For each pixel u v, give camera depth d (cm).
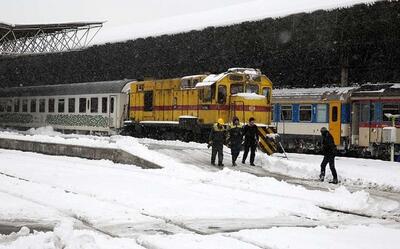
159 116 2905
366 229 980
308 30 3919
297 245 802
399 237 902
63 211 1059
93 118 3716
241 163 2022
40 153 2492
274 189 1452
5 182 1408
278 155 2395
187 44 4909
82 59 6100
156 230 917
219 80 2436
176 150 2153
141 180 1516
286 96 3253
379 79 3631
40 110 4400
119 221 978
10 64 6925
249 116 2389
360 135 2864
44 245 730
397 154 2688
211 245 788
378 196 1430
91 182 1454
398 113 2689
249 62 4397
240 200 1248
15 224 937
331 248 788
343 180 1712
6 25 4166
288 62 4131
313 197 1349
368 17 3516
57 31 4569
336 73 3909
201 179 1587
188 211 1091
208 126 2461
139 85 3139
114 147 2067
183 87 2706
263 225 997
